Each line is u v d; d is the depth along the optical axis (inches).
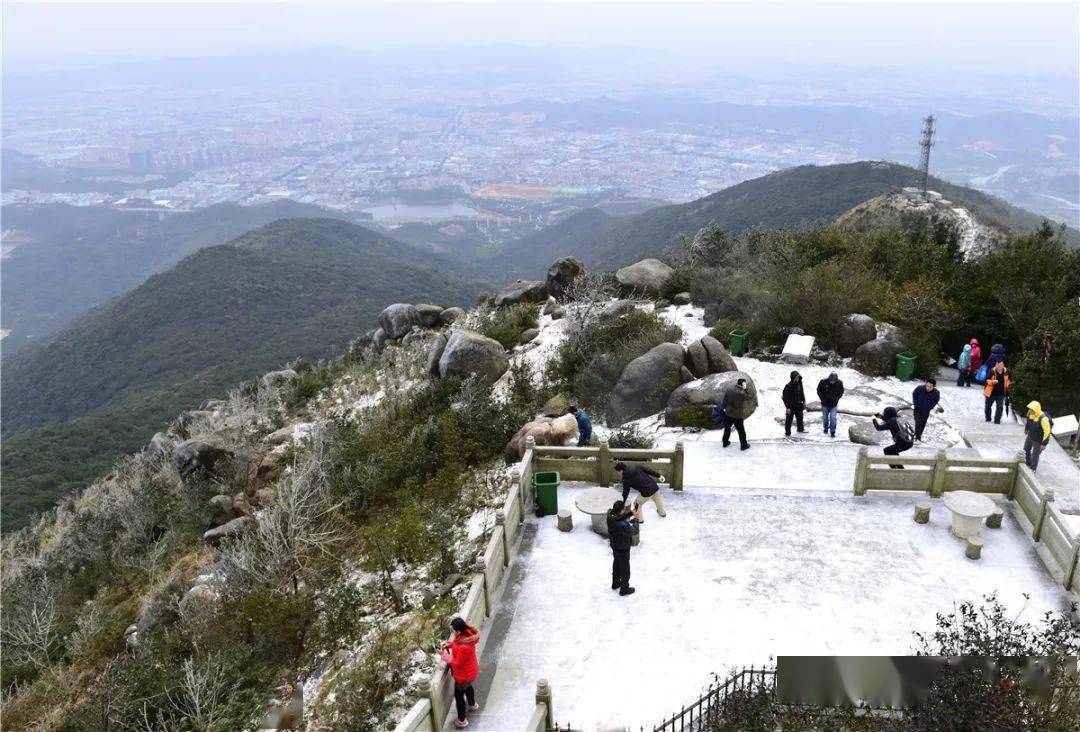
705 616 385.4
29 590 786.2
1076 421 610.2
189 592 625.3
